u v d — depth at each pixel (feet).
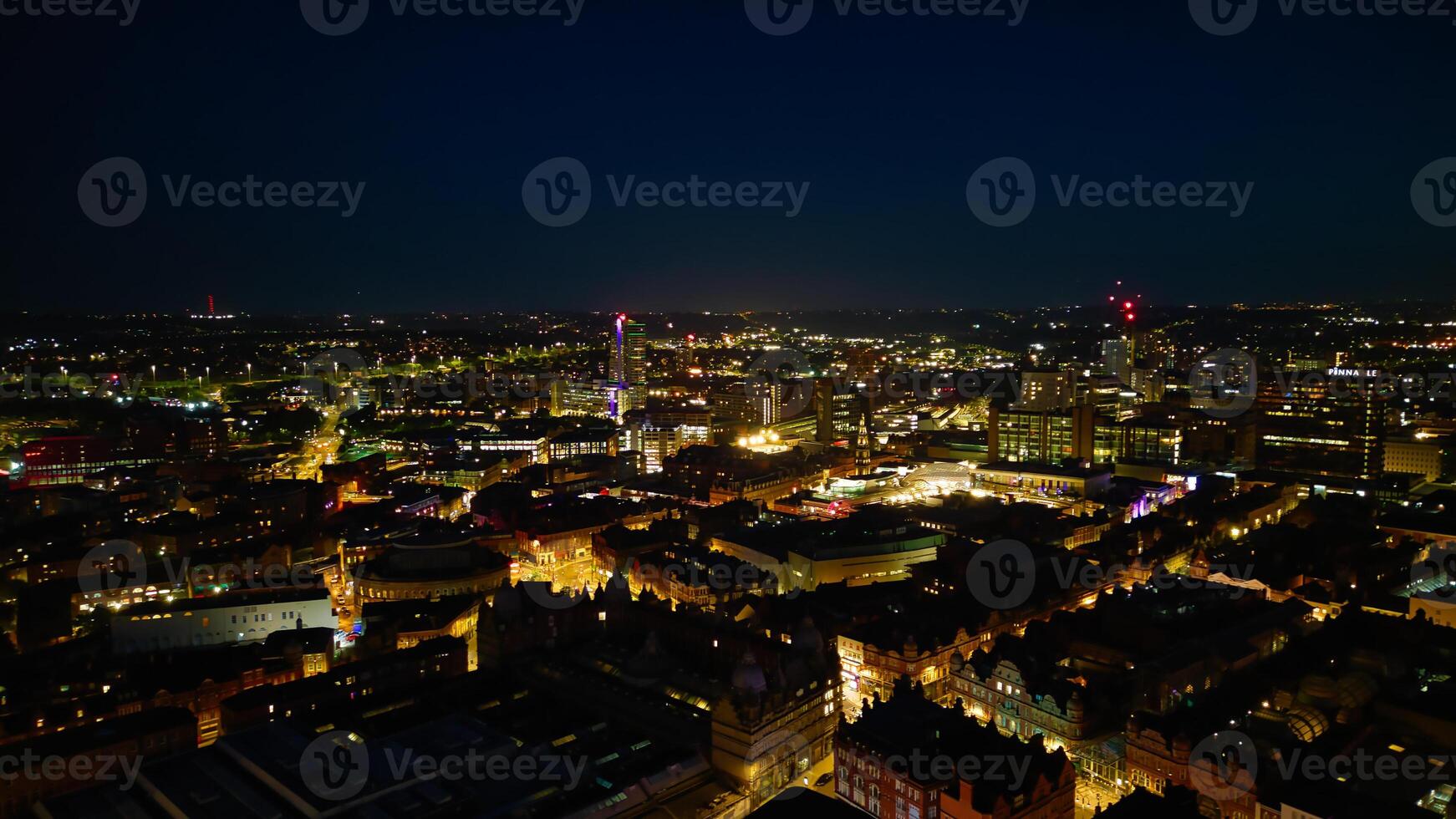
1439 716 591.37
